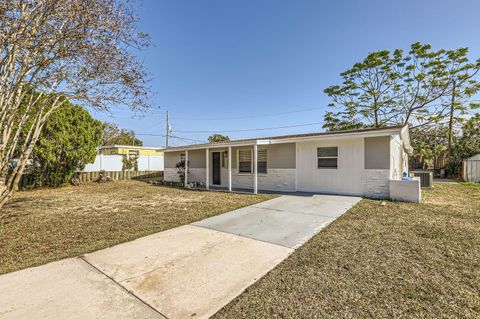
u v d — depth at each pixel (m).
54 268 3.29
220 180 13.85
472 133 19.89
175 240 4.43
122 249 4.01
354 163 9.23
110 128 36.06
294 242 4.20
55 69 5.47
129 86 6.10
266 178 11.69
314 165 10.19
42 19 4.37
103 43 5.19
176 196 10.07
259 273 3.08
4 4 3.79
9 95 5.27
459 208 6.82
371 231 4.72
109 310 2.32
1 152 5.43
